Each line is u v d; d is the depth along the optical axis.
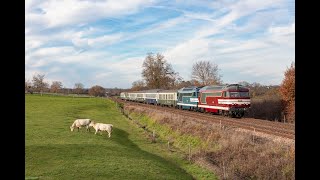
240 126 37.72
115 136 40.34
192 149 34.16
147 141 40.34
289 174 21.33
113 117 66.31
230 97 50.22
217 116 52.94
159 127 49.06
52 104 85.62
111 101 123.44
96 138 35.50
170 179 22.81
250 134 31.83
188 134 38.34
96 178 20.84
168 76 136.50
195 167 27.69
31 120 46.97
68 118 52.34
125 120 62.97
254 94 78.56
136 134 45.69
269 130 33.62
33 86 196.25
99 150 29.05
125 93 154.25
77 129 41.25
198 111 65.75
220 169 25.62
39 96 125.62
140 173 22.91
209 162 28.00
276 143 26.61
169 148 35.56
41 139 32.22
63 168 22.69
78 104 90.31
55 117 52.62
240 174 24.00
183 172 26.05
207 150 31.30
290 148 24.48
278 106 59.84
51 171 21.84
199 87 67.19
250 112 63.09
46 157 25.39
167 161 29.97
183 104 73.88
